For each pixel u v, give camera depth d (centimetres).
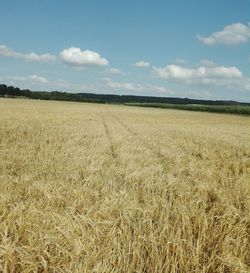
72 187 692
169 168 1028
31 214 512
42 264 397
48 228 485
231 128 3381
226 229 523
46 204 586
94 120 3425
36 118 3044
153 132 2342
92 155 1111
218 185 816
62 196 621
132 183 777
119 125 2984
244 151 1599
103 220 528
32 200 598
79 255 421
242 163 1222
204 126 3466
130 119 4125
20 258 407
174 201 640
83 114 4572
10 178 733
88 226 495
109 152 1256
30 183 719
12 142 1405
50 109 5578
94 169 884
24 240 453
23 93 15838
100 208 561
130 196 660
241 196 719
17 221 480
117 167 956
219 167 1128
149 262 438
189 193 681
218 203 644
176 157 1216
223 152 1484
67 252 418
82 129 2181
